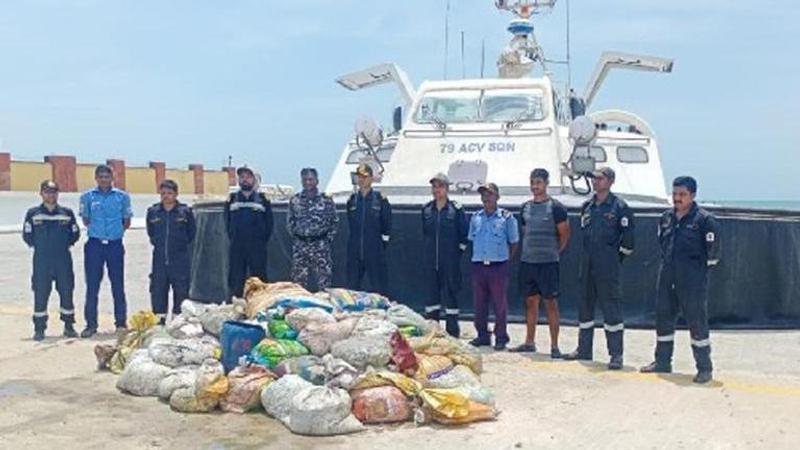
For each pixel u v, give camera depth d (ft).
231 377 23.36
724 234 37.50
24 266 63.05
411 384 22.34
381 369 23.39
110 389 25.35
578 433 20.84
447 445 19.94
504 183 41.50
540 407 23.29
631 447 19.76
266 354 24.02
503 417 22.29
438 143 44.32
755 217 37.86
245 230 34.76
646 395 24.58
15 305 43.78
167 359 25.11
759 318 37.93
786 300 38.14
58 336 34.60
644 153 48.34
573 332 36.86
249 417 22.34
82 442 20.17
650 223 37.52
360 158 49.29
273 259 41.73
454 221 33.81
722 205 38.83
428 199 40.73
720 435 20.58
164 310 35.17
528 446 19.86
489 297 33.53
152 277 35.14
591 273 29.25
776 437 20.42
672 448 19.65
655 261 37.42
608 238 28.63
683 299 26.55
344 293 28.96
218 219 43.55
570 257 38.34
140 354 26.18
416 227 39.60
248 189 35.01
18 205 132.67
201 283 44.01
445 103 45.96
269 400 22.27
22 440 20.29
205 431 21.09
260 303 27.32
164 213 34.99
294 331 25.13
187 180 186.70
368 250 34.27
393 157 44.65
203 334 27.61
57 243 34.09
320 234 33.81
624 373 27.68
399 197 41.93
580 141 40.96
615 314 28.58
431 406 21.48
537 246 30.68
